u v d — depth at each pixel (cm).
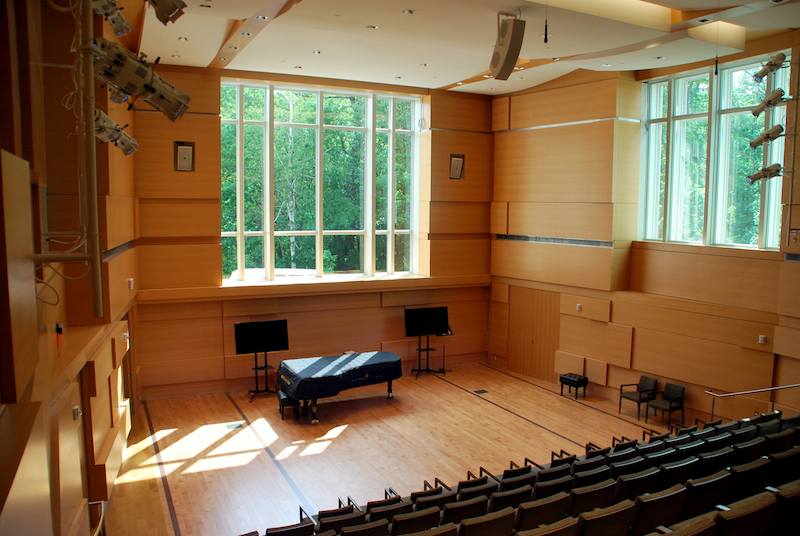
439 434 989
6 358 234
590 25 790
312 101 1291
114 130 641
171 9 482
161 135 1113
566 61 1013
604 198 1154
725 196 1041
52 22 684
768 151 966
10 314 232
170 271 1144
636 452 686
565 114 1225
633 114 1155
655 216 1170
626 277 1177
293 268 1305
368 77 1221
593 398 1188
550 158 1264
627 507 453
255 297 1208
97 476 653
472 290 1430
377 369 1123
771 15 806
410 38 870
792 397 905
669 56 960
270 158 1252
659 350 1088
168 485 802
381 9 741
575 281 1223
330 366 1096
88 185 454
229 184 1231
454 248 1390
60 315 672
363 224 1373
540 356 1322
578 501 517
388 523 521
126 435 901
